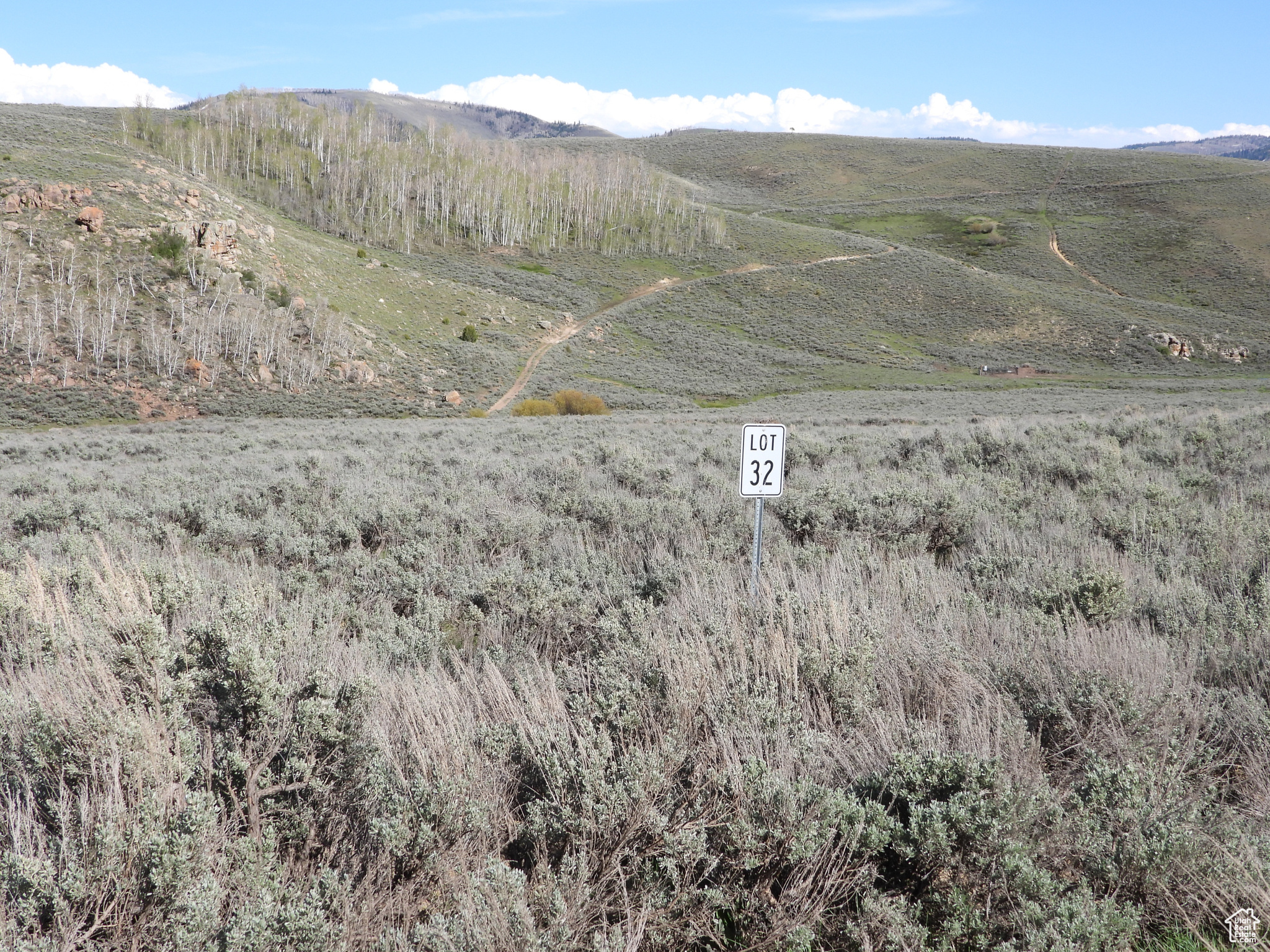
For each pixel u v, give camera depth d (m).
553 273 101.75
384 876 2.44
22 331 50.16
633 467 12.88
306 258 76.44
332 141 117.44
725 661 3.98
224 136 106.81
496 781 2.88
